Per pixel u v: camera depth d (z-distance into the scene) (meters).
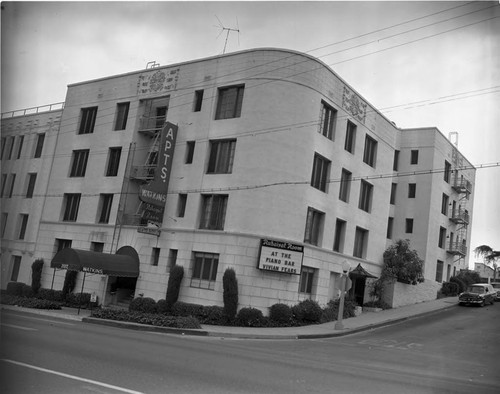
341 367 12.38
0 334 12.80
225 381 9.04
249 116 25.36
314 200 26.81
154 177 26.75
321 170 27.86
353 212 30.53
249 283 23.75
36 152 35.34
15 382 7.76
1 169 36.00
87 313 24.91
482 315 31.19
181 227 26.38
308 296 26.52
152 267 26.89
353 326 23.94
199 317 23.55
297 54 25.89
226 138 25.97
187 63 28.48
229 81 26.61
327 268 27.86
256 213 24.30
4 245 34.47
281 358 13.13
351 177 30.22
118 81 31.52
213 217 25.86
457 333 23.36
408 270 33.81
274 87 25.31
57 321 19.75
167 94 28.98
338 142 28.81
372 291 32.59
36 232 33.28
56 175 33.28
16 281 33.47
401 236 42.31
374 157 33.09
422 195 42.22
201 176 26.36
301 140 25.58
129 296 28.58
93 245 30.12
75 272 29.98
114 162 30.83
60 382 7.95
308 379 10.04
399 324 26.42
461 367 14.65
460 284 45.44
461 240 49.47
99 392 7.52
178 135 27.84
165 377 8.92
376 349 17.75
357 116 30.75
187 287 25.23
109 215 29.91
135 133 29.98
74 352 10.84
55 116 34.62
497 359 16.88
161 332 19.05
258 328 22.12
